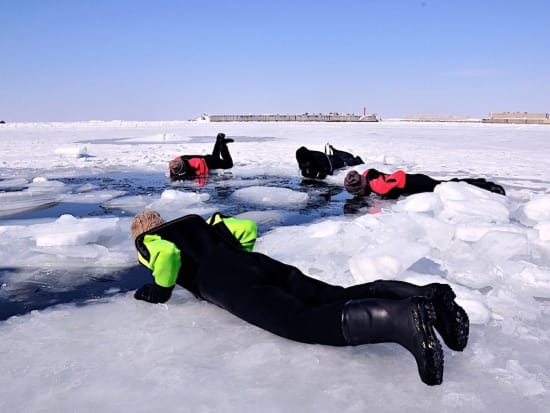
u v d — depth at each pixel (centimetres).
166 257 281
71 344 256
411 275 327
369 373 221
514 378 213
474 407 194
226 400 202
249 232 328
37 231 489
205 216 593
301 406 197
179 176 950
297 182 905
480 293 310
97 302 319
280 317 244
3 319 293
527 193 741
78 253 423
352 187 719
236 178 966
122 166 1188
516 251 382
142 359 238
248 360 233
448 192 576
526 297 309
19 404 202
